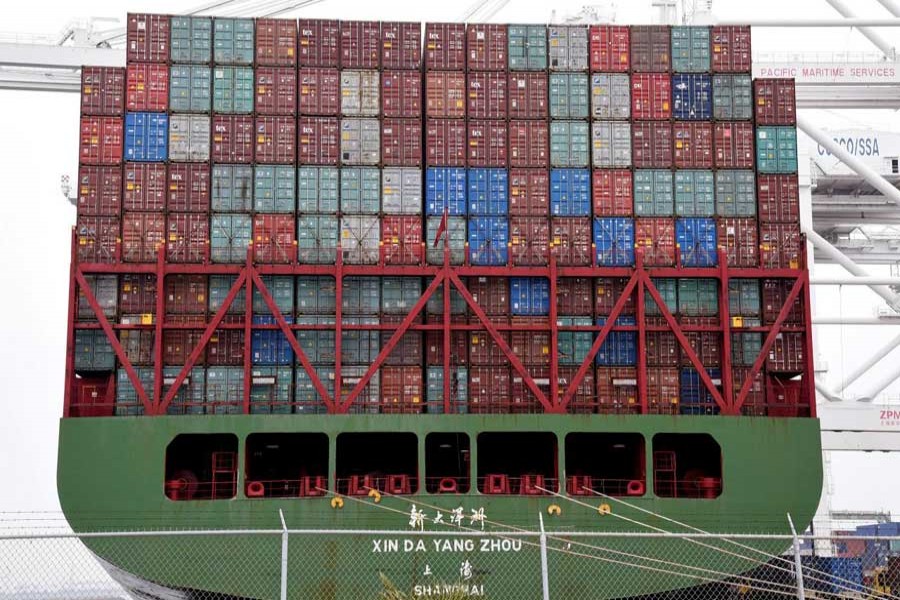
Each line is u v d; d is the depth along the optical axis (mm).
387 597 36031
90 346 47844
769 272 48938
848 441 71250
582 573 44062
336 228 49125
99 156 49125
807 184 68125
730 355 48469
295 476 50062
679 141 50438
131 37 49969
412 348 48125
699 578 44188
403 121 50250
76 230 48219
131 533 25766
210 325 47031
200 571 44031
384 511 44281
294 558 43844
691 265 49406
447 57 50625
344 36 50656
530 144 50219
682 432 45969
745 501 45688
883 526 61438
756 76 61938
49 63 57469
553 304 47875
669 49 51156
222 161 49344
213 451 49125
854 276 67062
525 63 50844
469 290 48625
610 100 50656
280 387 47531
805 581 46688
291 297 48312
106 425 45062
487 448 50250
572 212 49688
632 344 48625
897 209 76312
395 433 47188
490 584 43781
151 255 48375
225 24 50406
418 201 49594
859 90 63031
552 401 47250
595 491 45906
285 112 49906
